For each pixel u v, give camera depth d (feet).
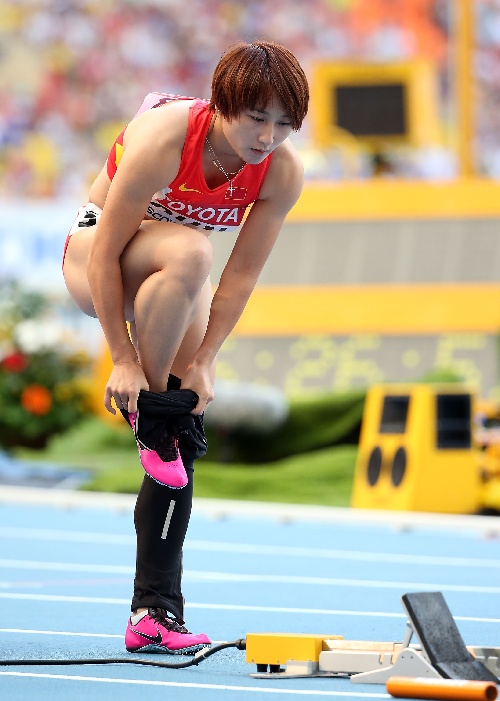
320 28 211.41
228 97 32.60
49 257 146.00
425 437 94.58
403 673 31.17
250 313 114.42
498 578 63.77
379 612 49.16
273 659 33.50
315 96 126.52
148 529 37.09
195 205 35.68
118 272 35.29
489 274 113.60
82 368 120.98
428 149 131.85
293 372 113.39
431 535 88.22
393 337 113.09
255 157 33.58
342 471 104.78
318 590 57.47
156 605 36.91
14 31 212.64
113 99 211.41
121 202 34.53
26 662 34.27
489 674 31.76
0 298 124.88
